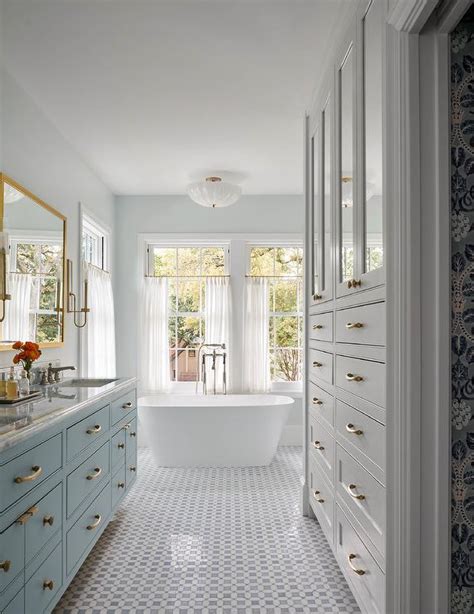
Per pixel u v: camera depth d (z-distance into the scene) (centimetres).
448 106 169
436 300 167
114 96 331
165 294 574
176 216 580
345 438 243
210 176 502
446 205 168
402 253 169
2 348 280
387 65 177
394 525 172
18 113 314
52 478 206
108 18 247
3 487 162
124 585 258
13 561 168
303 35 265
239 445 475
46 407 226
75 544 236
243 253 581
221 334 572
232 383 571
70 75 304
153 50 277
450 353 168
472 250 172
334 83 267
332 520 271
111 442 305
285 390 581
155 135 398
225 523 339
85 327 441
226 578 265
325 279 298
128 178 512
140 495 397
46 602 199
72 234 420
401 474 168
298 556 291
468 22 176
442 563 166
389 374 175
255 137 402
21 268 309
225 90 324
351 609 237
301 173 497
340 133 257
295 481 433
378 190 192
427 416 168
